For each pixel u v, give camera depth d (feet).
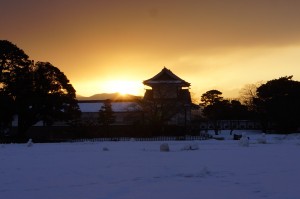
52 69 200.95
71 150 119.55
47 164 76.28
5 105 185.88
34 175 60.08
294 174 58.75
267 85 272.51
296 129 259.39
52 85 199.41
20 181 54.03
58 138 219.41
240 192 44.39
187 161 79.51
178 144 148.25
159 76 265.13
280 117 255.29
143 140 188.96
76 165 74.18
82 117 265.95
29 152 111.14
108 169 67.36
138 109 249.55
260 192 44.21
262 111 281.95
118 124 245.86
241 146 130.72
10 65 195.31
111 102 269.23
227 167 68.13
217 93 335.26
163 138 199.72
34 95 195.72
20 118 201.26
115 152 108.37
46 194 44.34
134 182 52.60
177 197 42.24
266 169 65.10
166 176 58.08
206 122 331.57
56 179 55.72
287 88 260.83
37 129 241.14
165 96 253.44
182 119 253.44
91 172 63.41
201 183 51.11
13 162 80.59
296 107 250.37
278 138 196.85
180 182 52.19
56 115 202.49
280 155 92.53
